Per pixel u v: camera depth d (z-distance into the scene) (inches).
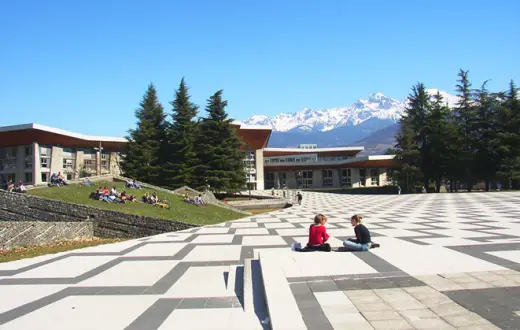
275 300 186.1
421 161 2113.7
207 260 339.3
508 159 1796.3
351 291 198.5
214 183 1742.1
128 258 355.9
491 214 688.4
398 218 685.9
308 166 3235.7
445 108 2081.7
